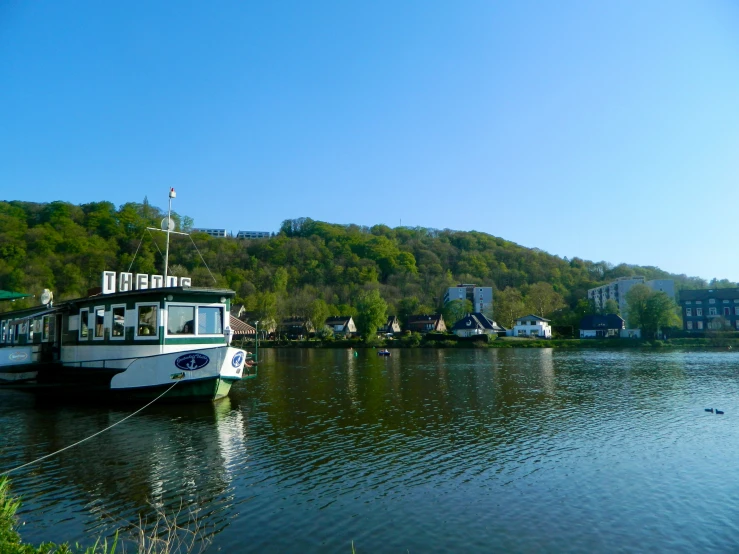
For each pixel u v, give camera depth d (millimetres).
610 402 27156
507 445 17453
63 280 86000
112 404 24109
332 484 13227
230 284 131875
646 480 13875
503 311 136875
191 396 23609
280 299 128375
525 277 188625
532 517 11297
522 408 25016
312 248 176125
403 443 17562
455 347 102688
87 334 26109
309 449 16609
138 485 12938
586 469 14789
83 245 97125
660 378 40125
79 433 18375
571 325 134625
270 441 17562
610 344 100250
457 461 15461
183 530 10367
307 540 10023
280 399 27516
